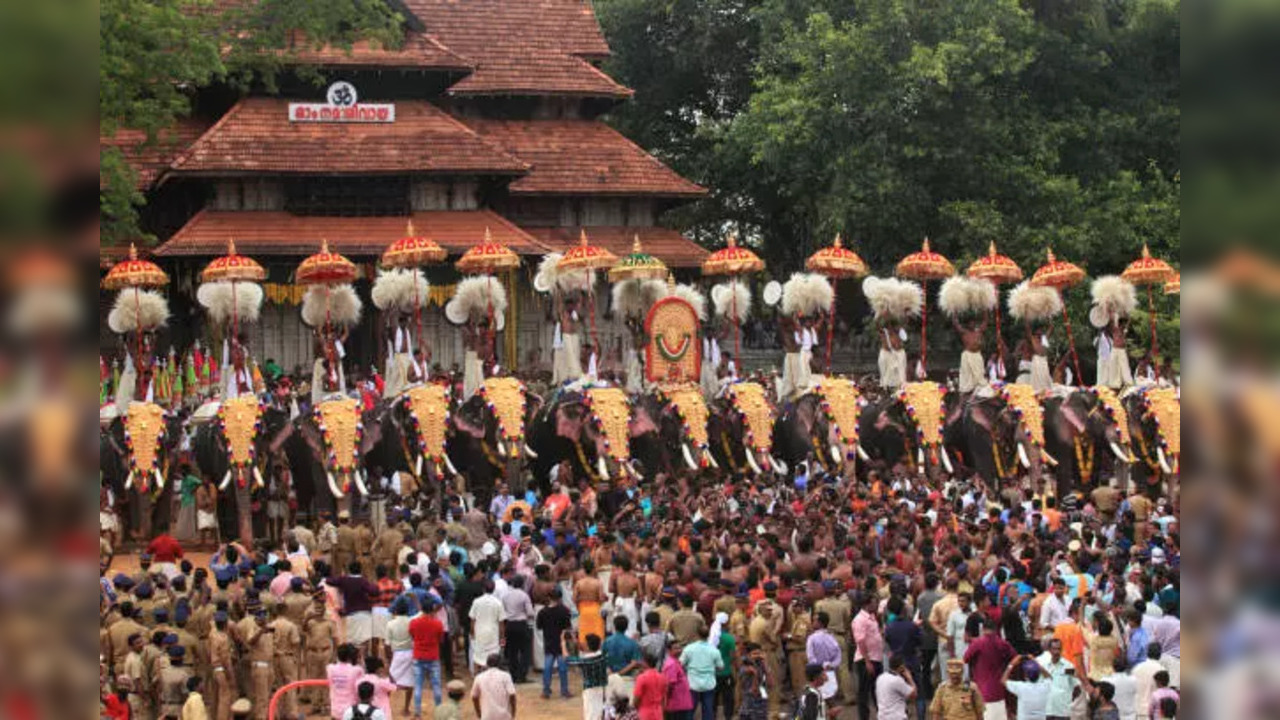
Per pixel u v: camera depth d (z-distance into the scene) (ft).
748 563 72.59
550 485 113.09
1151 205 162.61
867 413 119.75
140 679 61.41
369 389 114.42
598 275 158.51
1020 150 167.32
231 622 66.28
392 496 96.53
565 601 76.64
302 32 152.56
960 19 160.97
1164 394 114.11
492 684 60.90
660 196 168.45
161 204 159.02
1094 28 174.70
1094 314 122.83
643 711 59.57
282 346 147.84
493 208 166.91
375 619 72.28
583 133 174.40
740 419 113.91
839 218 157.69
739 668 68.33
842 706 70.13
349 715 54.70
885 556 78.54
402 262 108.17
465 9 182.50
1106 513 102.68
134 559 99.25
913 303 123.13
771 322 176.76
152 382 105.91
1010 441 116.57
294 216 151.02
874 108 158.30
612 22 196.85
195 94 161.58
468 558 83.41
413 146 153.79
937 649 69.26
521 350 156.35
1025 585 69.26
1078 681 59.77
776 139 161.38
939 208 160.45
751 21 191.52
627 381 118.83
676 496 100.42
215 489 102.06
